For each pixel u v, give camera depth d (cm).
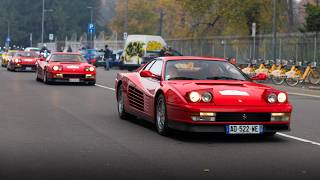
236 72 1216
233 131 1033
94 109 1620
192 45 5341
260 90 1082
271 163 878
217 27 5278
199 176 784
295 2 6894
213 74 1192
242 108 1031
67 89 2373
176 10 8569
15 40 14600
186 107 1031
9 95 2031
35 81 2881
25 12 14838
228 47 4678
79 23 14650
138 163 866
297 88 2947
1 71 3959
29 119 1370
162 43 4838
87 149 979
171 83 1130
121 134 1155
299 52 3831
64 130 1198
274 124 1054
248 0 4731
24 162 867
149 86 1216
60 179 762
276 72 3195
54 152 949
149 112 1209
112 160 887
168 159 899
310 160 907
